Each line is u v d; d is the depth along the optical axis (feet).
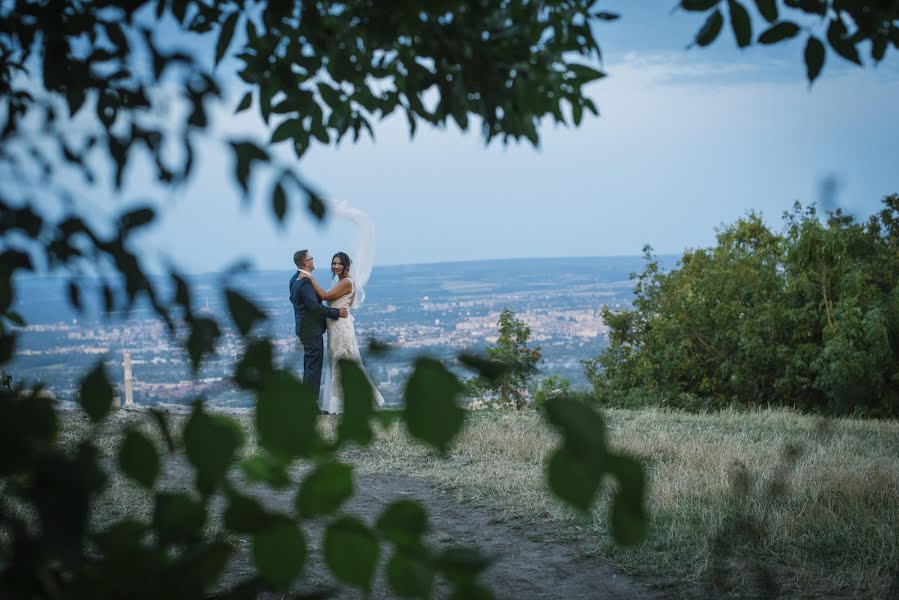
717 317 60.44
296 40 5.98
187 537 2.73
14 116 4.35
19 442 2.45
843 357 50.67
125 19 4.33
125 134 3.88
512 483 22.49
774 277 60.90
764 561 14.60
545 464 1.86
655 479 21.58
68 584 2.51
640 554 16.49
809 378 57.16
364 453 26.09
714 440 29.17
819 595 13.85
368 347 2.26
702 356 62.13
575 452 1.84
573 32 6.23
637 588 15.03
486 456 26.18
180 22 4.74
